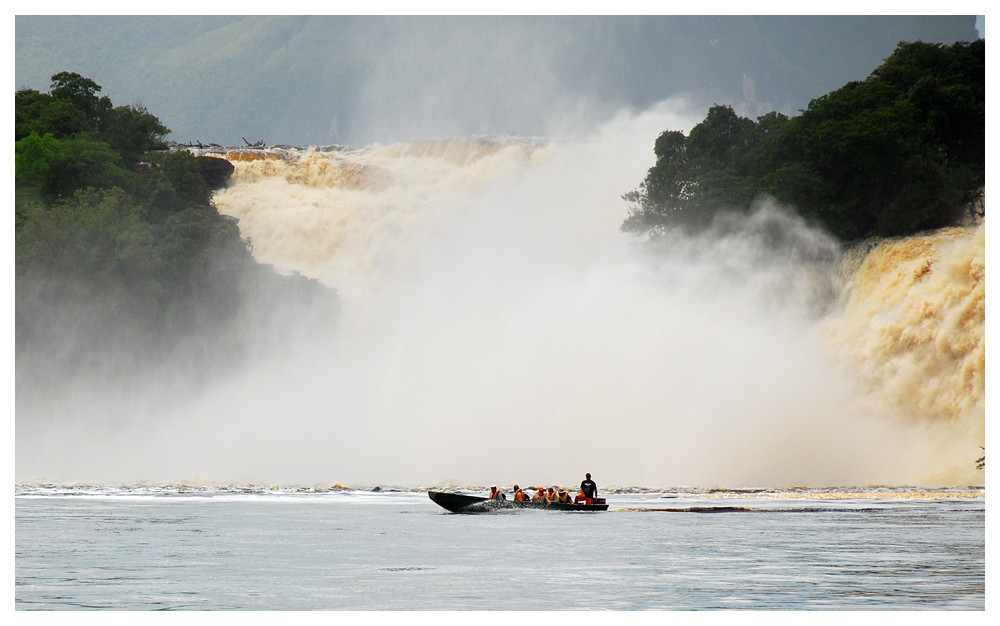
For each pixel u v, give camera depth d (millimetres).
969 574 156375
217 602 135125
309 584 147875
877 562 168500
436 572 158875
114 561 170250
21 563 168000
